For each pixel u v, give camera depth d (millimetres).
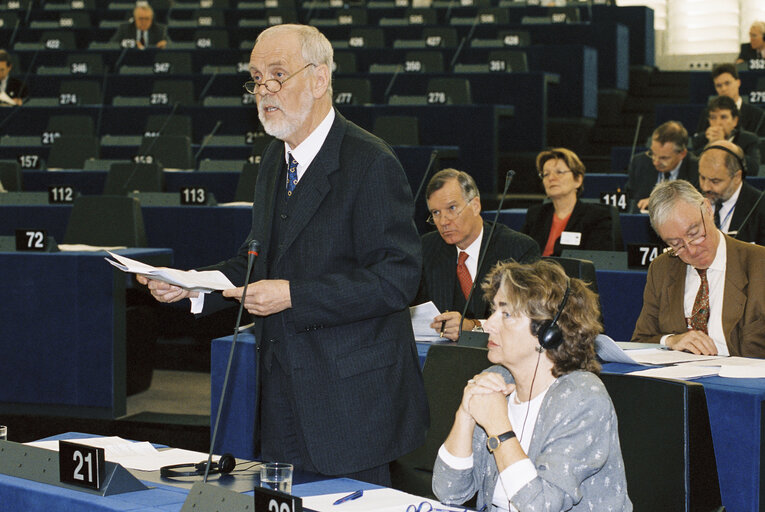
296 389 2166
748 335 3111
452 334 3258
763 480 2559
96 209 5766
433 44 11352
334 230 2180
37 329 4680
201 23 12797
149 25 11680
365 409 2168
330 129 2227
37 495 1797
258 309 2104
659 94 12234
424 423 2285
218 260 6352
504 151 9648
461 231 3604
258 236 2307
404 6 12711
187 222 6363
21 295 4688
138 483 1811
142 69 10938
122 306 4668
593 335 1975
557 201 4895
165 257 4996
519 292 1959
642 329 3367
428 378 2490
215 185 7484
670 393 2061
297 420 2184
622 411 2113
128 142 9102
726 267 3170
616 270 4469
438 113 8758
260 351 2281
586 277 3416
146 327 5043
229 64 11125
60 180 7785
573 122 10445
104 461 1787
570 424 1907
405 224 2186
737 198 4617
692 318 3215
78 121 9406
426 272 3732
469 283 3654
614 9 12344
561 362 1964
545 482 1843
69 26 12633
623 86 11625
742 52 10430
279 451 2268
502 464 1866
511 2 12594
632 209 6059
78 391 4648
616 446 1943
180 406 4875
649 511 2041
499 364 2119
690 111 9266
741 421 2516
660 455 2049
